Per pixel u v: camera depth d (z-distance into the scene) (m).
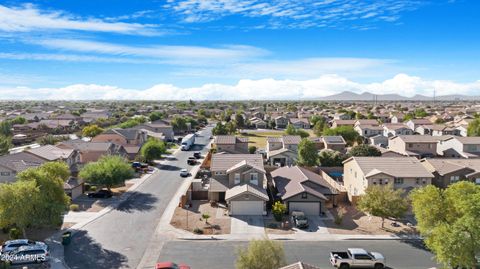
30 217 36.50
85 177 55.25
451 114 175.12
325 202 50.66
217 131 128.12
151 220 44.81
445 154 79.00
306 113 197.12
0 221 35.84
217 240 39.09
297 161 73.19
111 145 77.94
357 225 43.62
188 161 79.69
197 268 32.78
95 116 178.75
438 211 33.75
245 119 170.38
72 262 33.75
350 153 71.50
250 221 44.69
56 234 40.16
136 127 116.44
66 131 135.12
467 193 33.00
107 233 40.69
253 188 49.00
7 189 36.00
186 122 145.62
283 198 47.47
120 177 55.47
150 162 78.81
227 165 55.75
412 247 37.75
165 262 33.31
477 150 76.56
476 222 27.31
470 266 27.25
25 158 61.25
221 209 49.09
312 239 39.56
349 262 32.97
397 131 113.56
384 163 53.81
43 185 39.50
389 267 33.38
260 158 58.38
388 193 42.50
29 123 143.00
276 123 163.25
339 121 128.50
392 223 43.88
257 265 27.33
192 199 53.62
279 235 40.50
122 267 32.84
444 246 27.56
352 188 56.75
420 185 50.81
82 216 46.00
